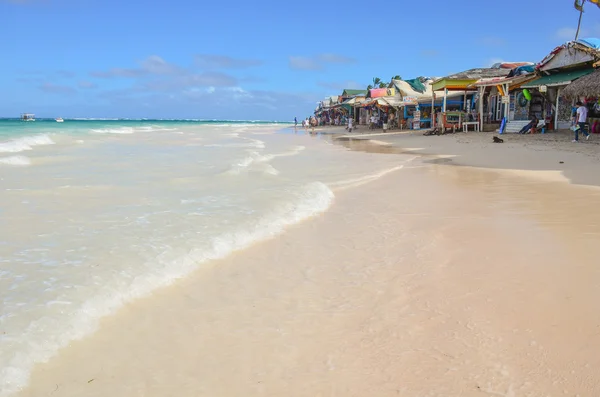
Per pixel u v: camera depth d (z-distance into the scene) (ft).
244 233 20.42
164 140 99.60
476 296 13.67
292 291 14.66
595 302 12.87
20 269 15.66
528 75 78.64
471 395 9.12
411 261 17.08
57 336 11.44
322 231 21.53
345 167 45.93
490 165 44.70
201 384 9.78
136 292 14.33
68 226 21.24
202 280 15.56
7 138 81.25
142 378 10.00
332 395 9.32
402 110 130.52
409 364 10.33
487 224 21.84
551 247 17.93
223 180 34.99
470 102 106.11
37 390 9.48
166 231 20.40
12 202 26.43
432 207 26.16
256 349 11.19
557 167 40.37
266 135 137.18
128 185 32.53
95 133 123.75
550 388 9.20
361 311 13.14
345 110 192.54
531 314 12.34
